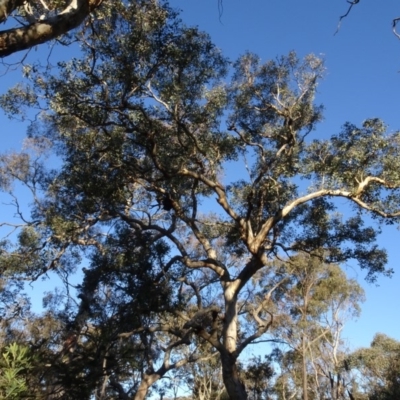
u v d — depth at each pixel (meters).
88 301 18.91
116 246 19.17
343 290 36.75
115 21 14.43
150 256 18.64
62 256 22.28
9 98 15.65
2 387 5.74
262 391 36.31
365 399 38.34
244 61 18.23
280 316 34.31
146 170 17.11
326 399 38.91
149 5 14.47
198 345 25.89
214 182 17.53
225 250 22.58
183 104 15.84
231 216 17.56
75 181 17.89
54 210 19.64
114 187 17.55
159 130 16.12
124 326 18.02
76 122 17.17
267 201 18.80
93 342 16.67
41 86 14.95
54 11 9.51
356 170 17.52
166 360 19.83
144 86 15.23
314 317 36.94
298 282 34.31
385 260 20.44
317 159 17.92
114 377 20.45
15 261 21.39
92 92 15.21
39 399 9.62
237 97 18.06
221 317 18.30
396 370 37.81
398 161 17.19
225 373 17.05
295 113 18.20
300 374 42.41
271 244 19.69
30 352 6.56
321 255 20.75
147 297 18.11
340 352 40.16
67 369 13.85
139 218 20.55
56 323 22.64
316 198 19.52
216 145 17.38
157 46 14.77
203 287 21.20
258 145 18.33
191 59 15.15
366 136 17.38
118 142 16.27
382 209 17.72
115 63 14.74
